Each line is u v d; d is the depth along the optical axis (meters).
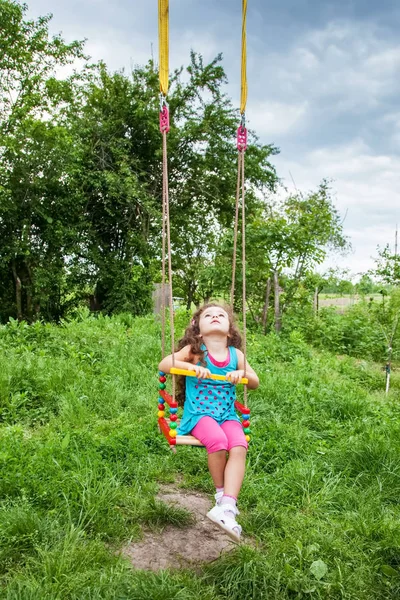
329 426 5.99
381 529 3.63
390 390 8.95
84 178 18.72
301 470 4.52
